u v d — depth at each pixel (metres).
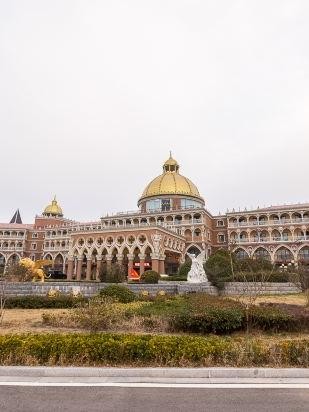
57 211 122.88
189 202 89.62
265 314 15.98
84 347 9.90
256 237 79.50
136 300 27.02
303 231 75.69
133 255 64.00
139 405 7.10
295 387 8.30
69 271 69.19
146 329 15.90
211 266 38.81
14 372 9.15
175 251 71.94
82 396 7.62
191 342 10.27
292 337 14.95
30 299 24.66
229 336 14.88
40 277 37.91
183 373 9.06
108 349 9.88
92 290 31.73
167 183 90.31
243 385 8.43
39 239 108.31
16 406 7.04
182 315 15.61
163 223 83.31
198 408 6.96
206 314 15.42
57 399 7.43
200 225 79.62
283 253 76.50
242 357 9.82
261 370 9.15
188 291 35.38
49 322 17.36
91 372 9.11
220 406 7.08
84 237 69.31
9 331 15.42
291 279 36.59
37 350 9.89
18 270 36.12
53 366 9.48
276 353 10.07
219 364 9.77
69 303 25.02
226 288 35.59
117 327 15.98
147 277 43.16
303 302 26.52
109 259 65.38
